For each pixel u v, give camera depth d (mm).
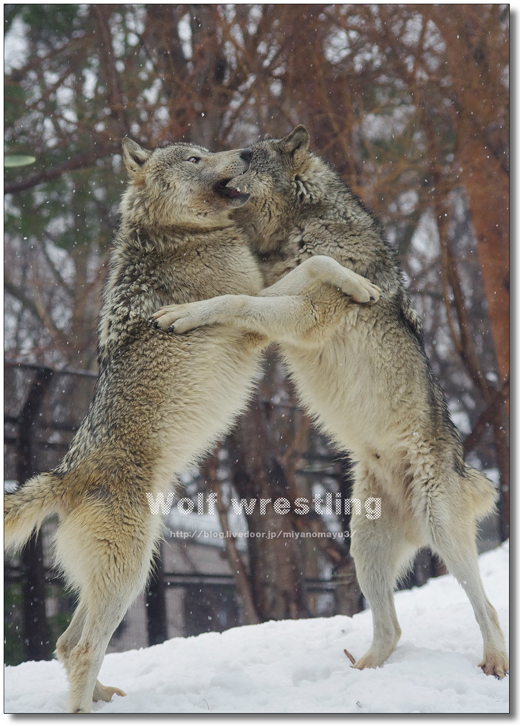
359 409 4832
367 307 4727
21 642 8883
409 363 4789
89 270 15078
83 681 3820
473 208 11984
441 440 4773
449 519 4633
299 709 3656
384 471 4945
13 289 15016
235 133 12578
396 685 3984
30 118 12922
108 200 13508
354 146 12531
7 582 7730
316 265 4566
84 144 13133
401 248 14930
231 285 4758
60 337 12992
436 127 13445
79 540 4102
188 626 10969
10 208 13359
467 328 12570
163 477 4332
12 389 11195
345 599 10266
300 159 5117
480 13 12016
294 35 11469
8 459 8359
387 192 12180
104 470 4191
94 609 4000
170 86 12023
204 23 11508
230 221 4977
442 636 5352
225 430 4754
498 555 8219
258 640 5711
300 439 11133
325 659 4836
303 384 5043
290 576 10234
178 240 4766
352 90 12117
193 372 4422
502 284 11719
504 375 11531
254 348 4719
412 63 12523
